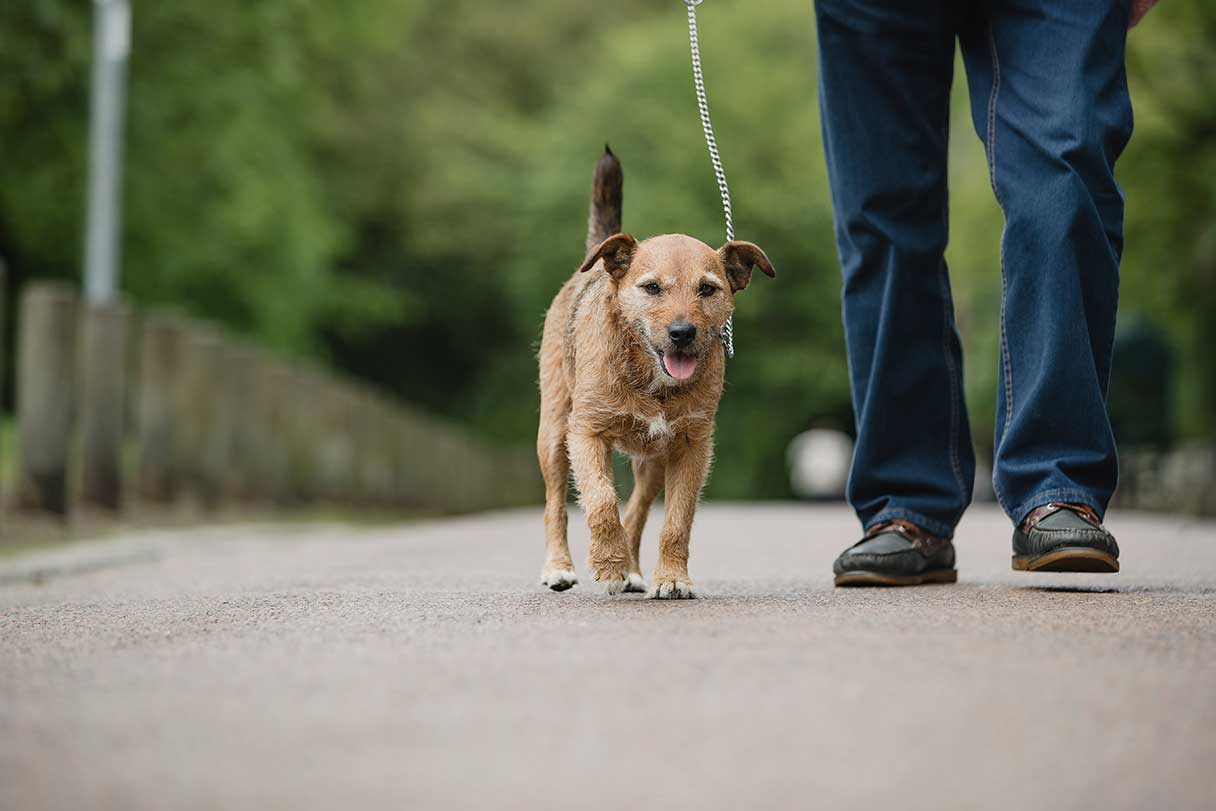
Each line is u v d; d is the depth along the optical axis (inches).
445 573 371.9
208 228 1347.2
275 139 1428.4
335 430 916.6
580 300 314.2
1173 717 168.6
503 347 2375.7
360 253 2258.9
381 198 2222.0
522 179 2212.1
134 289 1332.4
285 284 1471.5
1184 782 145.9
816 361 2095.2
